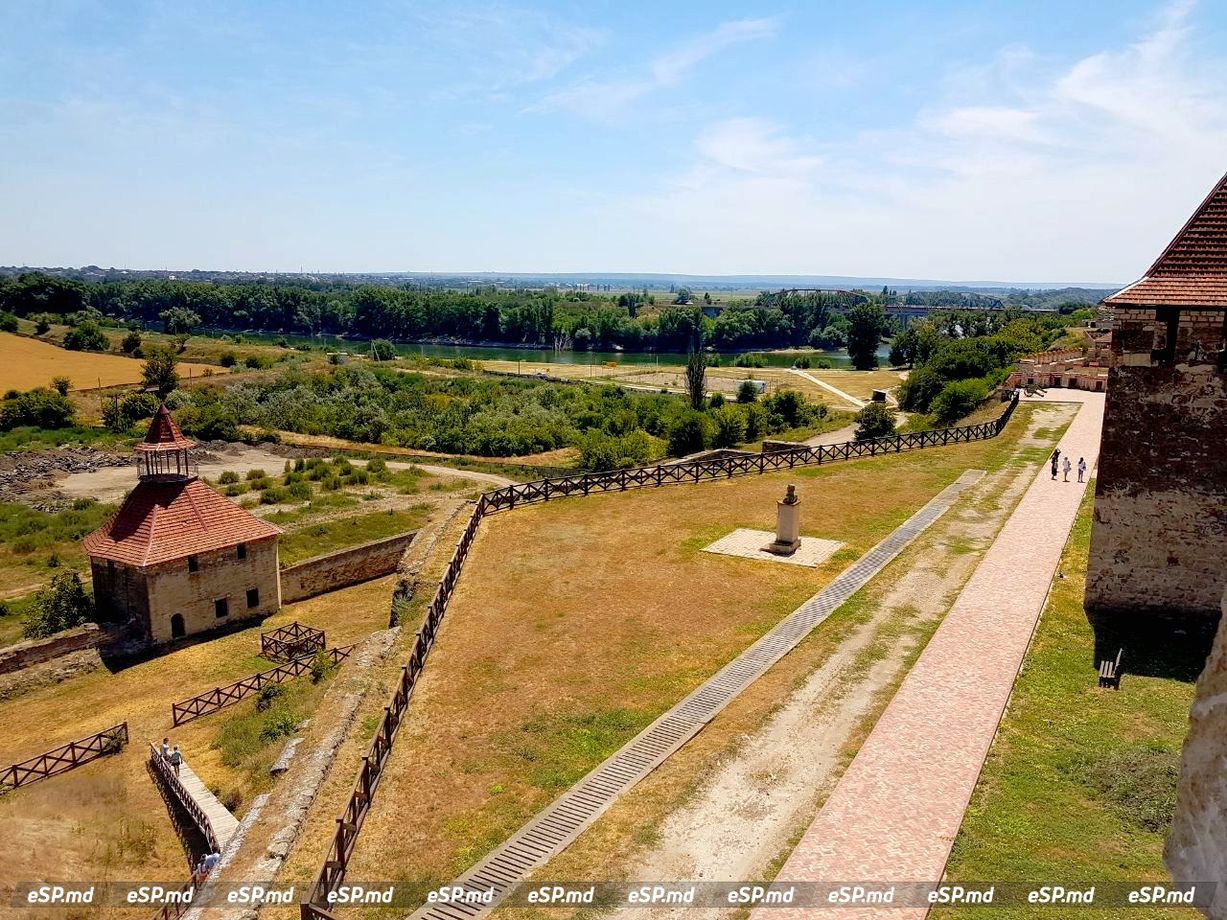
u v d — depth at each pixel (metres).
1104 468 24.14
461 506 40.31
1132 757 17.44
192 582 34.03
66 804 21.94
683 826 16.20
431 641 24.98
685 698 21.41
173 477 35.50
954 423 63.16
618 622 26.31
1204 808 4.73
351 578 41.22
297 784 18.28
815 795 16.97
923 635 24.20
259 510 52.00
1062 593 26.34
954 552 30.88
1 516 50.59
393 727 20.02
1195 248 22.67
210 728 26.75
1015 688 20.84
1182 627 23.81
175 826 21.23
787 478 43.28
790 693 21.20
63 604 34.28
